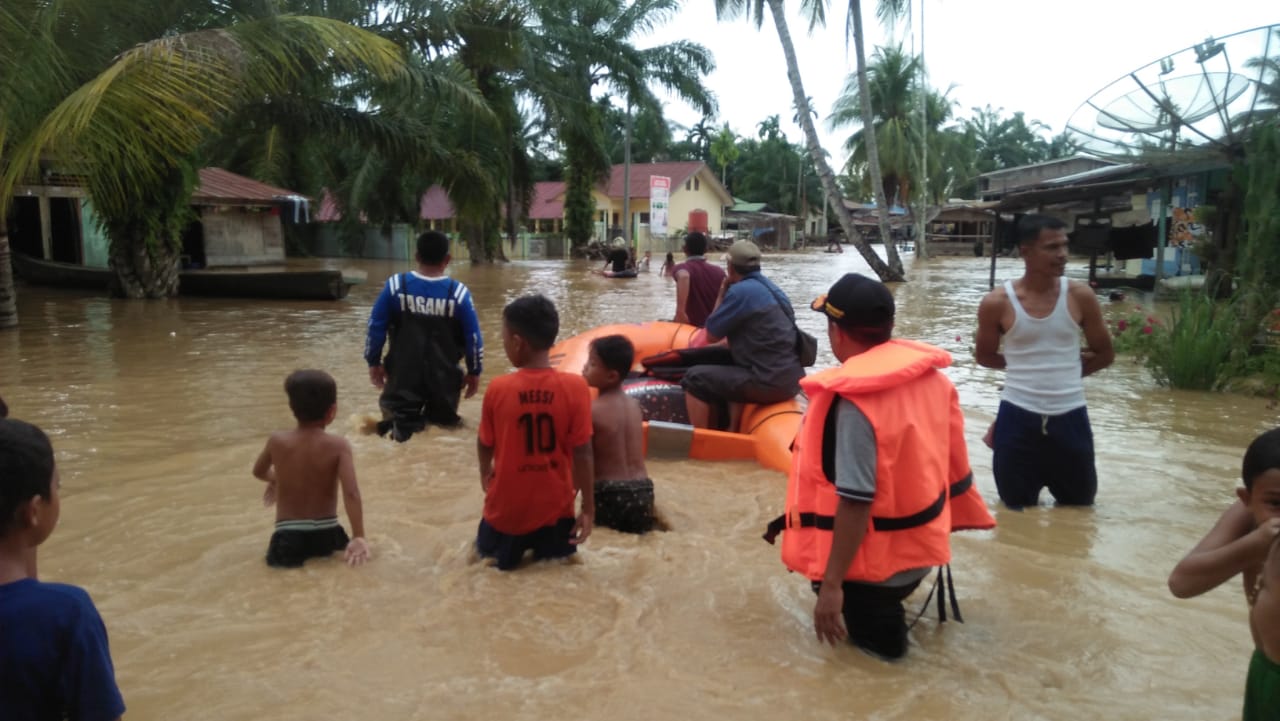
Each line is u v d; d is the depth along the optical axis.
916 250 46.16
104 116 10.94
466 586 4.20
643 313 16.12
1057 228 5.20
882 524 3.39
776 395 6.58
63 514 5.14
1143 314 12.11
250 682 3.30
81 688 2.04
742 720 3.10
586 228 40.78
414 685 3.29
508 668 3.43
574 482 4.53
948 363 3.51
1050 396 5.32
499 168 26.67
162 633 3.69
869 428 3.31
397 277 7.27
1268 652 2.36
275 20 13.09
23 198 25.03
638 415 5.13
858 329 3.56
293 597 4.06
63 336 12.91
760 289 6.65
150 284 18.89
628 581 4.28
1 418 2.17
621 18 33.59
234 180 31.30
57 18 12.07
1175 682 3.40
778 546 4.77
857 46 27.38
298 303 18.16
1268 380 9.29
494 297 19.23
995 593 4.21
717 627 3.80
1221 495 5.73
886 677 3.41
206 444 6.75
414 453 6.57
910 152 54.66
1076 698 3.28
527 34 28.52
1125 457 6.68
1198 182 19.50
